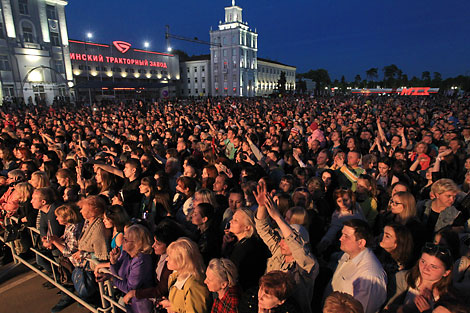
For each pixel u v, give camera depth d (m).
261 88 97.06
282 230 2.66
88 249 3.66
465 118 14.59
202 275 2.79
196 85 87.50
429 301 2.37
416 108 21.69
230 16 85.12
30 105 37.12
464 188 4.62
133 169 5.16
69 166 6.43
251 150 7.55
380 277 2.50
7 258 5.45
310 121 14.62
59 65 48.47
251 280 3.02
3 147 7.82
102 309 3.58
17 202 4.85
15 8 42.56
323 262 3.44
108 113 23.41
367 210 4.13
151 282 3.19
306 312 2.70
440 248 2.31
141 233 3.12
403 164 5.23
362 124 11.76
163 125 13.14
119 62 64.00
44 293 4.56
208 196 4.10
